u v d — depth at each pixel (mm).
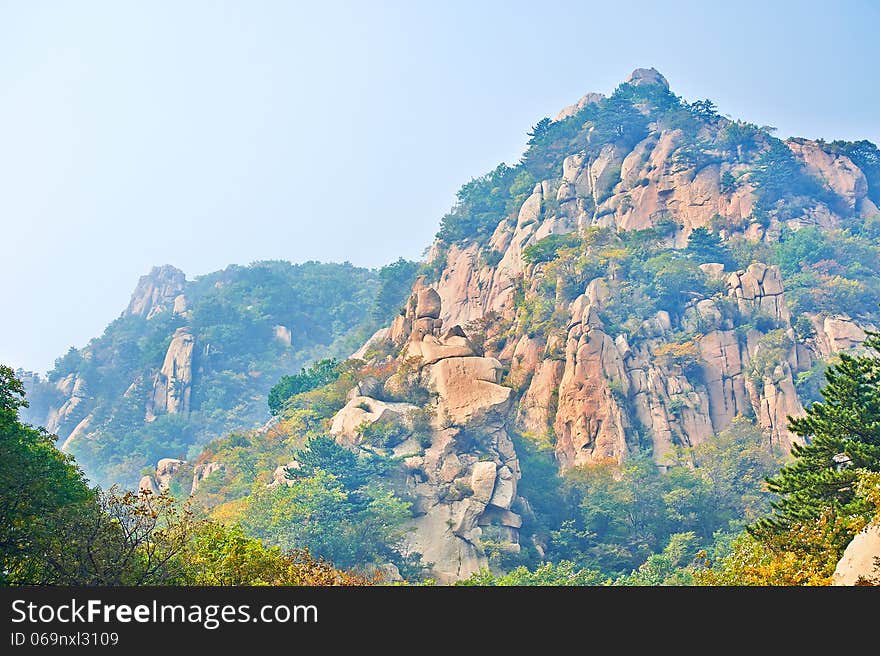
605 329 178250
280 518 119688
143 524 57031
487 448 145250
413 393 153000
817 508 64062
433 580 120938
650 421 166500
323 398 167375
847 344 193000
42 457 56594
